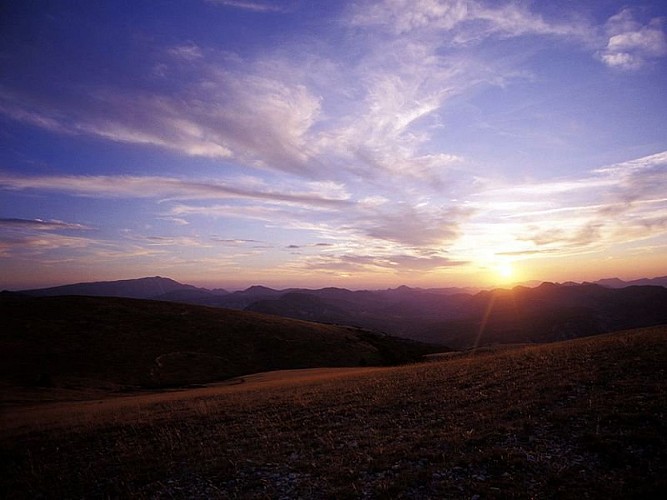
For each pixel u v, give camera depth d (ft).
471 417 46.47
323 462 39.50
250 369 229.04
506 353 101.55
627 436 34.58
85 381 183.52
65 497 39.47
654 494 26.61
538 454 34.76
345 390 74.79
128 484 40.11
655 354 58.29
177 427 58.13
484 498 29.07
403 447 39.99
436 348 353.72
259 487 35.81
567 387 50.98
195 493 36.42
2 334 228.84
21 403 127.85
